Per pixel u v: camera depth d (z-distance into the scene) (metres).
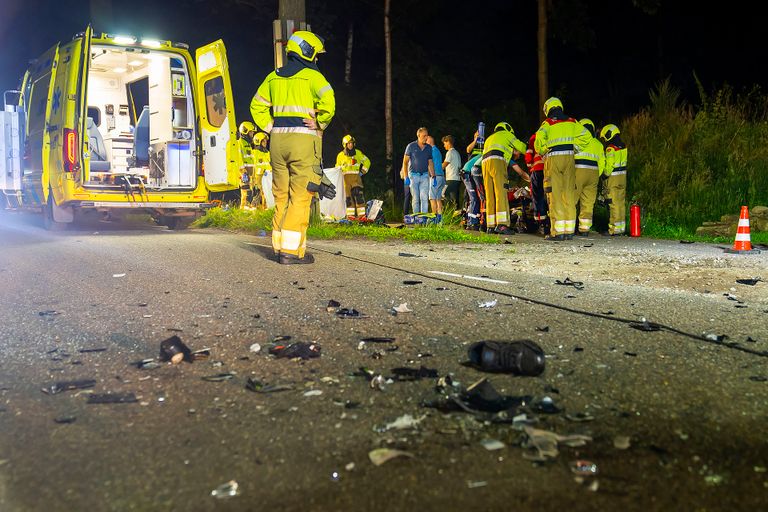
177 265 7.16
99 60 13.23
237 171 11.80
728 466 2.52
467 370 3.66
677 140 15.41
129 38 11.81
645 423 2.92
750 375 3.59
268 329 4.54
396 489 2.35
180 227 12.98
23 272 6.79
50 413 3.08
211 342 4.24
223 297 5.56
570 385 3.41
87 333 4.46
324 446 2.70
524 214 13.79
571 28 20.84
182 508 2.24
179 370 3.69
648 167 14.92
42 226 13.21
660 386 3.40
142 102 13.80
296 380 3.51
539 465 2.52
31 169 12.68
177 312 5.04
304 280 6.31
